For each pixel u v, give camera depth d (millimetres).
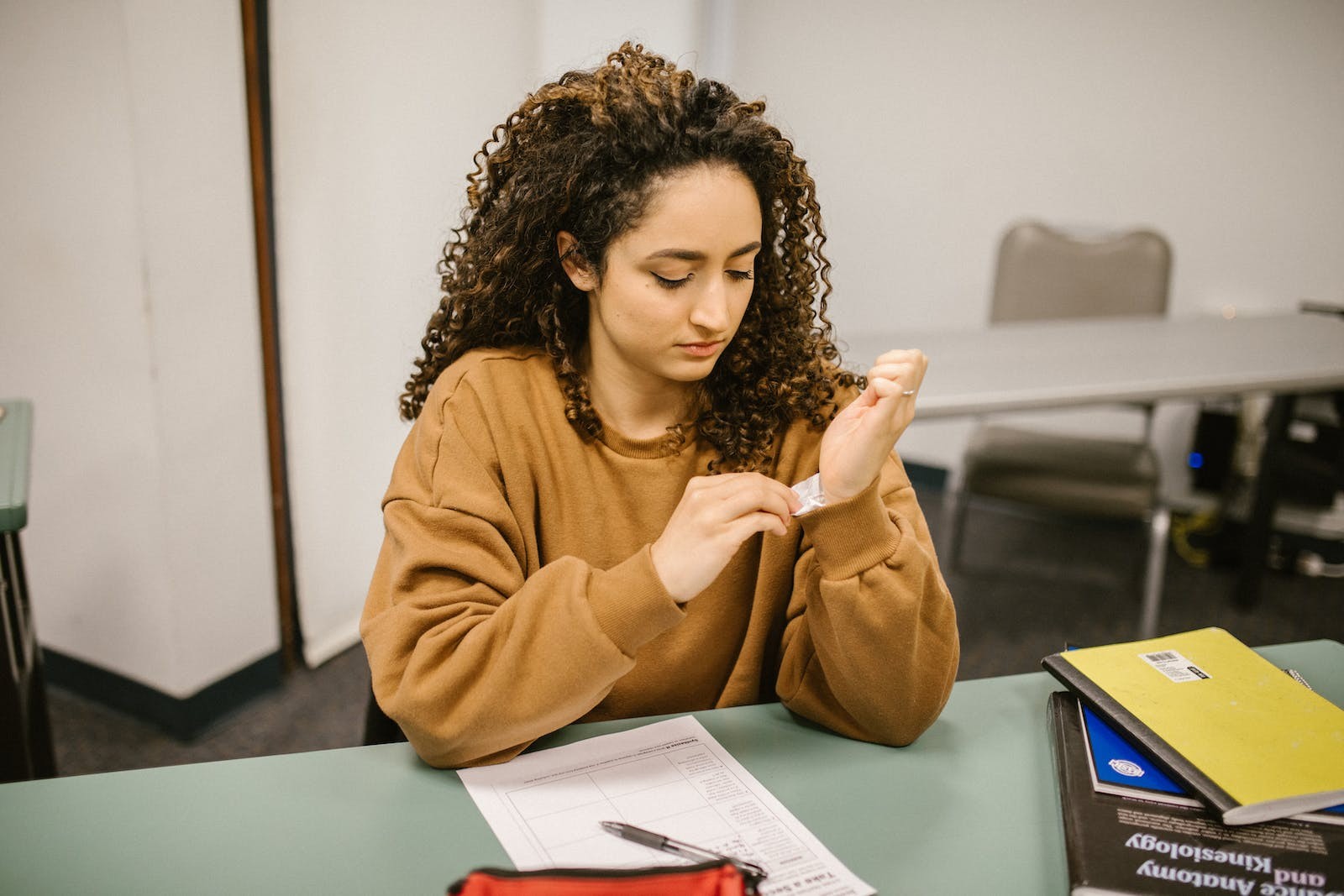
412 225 2320
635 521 965
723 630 991
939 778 854
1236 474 2975
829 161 3506
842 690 872
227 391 1982
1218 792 755
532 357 984
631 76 818
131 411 1871
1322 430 2828
